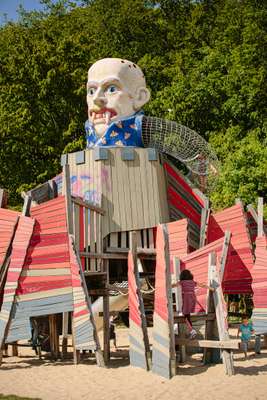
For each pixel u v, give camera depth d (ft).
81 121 95.25
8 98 94.63
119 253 47.78
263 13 105.91
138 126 50.93
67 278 40.52
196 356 42.47
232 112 96.78
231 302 73.51
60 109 95.61
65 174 41.52
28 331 40.34
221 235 51.90
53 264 40.91
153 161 50.21
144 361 37.73
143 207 49.21
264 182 77.30
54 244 41.11
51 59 94.07
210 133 95.91
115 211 48.24
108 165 48.88
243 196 76.07
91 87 52.75
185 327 38.27
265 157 78.43
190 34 118.11
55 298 40.47
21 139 93.86
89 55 100.73
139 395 31.09
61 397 31.12
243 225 50.96
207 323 38.04
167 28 122.62
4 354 45.44
